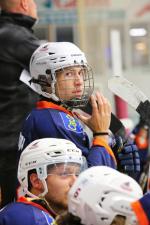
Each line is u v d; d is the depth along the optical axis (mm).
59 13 14773
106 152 6266
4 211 5555
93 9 15203
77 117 6535
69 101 6398
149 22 15977
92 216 4391
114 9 15508
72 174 5746
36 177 5766
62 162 5723
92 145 6328
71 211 4477
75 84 6363
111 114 6863
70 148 5801
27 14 8477
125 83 7039
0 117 8500
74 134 6312
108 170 4551
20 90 8500
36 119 6363
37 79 6500
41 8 14688
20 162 5918
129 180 4461
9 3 8398
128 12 15711
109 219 4363
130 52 16172
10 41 8305
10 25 8359
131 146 6754
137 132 10516
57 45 6438
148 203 4266
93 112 6422
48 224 5488
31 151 5828
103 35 15219
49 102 6445
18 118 8531
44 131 6285
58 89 6371
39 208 5562
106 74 14773
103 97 6504
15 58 8312
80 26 14898
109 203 4355
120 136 6824
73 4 14820
